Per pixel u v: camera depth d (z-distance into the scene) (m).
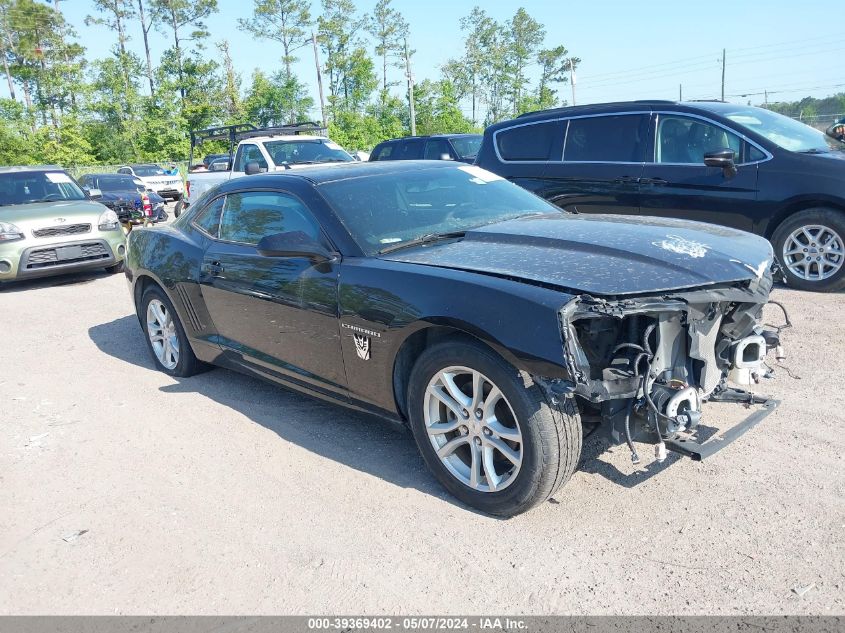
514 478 3.03
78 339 6.94
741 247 3.42
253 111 58.75
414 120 44.75
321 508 3.37
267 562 2.96
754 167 6.66
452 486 3.32
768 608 2.47
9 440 4.44
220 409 4.74
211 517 3.35
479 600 2.64
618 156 7.49
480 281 3.04
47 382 5.59
